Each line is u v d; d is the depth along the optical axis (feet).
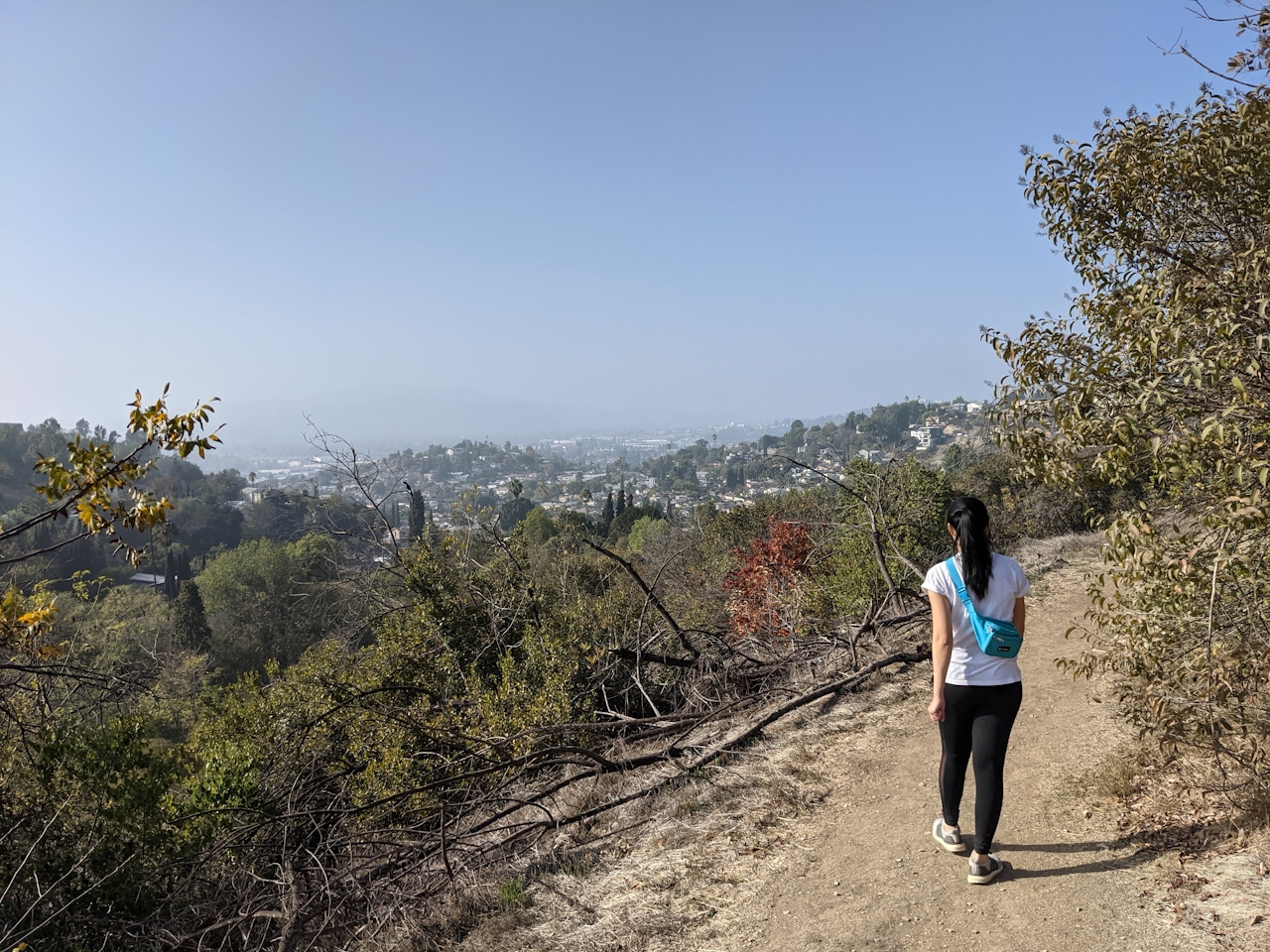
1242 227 13.33
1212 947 8.84
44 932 16.46
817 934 10.72
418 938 13.14
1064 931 9.78
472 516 37.91
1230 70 13.29
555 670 28.84
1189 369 10.41
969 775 15.48
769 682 27.58
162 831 18.88
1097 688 19.44
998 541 53.57
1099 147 14.73
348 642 35.65
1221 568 10.64
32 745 18.26
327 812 20.18
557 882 14.03
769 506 64.49
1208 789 12.30
